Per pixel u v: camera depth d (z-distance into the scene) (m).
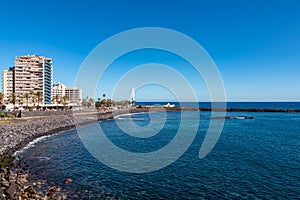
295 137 56.62
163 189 23.11
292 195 21.50
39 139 53.53
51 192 21.86
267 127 78.12
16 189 20.39
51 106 130.88
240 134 61.78
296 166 30.83
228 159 34.78
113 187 23.64
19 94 128.50
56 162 33.44
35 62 146.25
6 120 71.19
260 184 24.25
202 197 21.19
